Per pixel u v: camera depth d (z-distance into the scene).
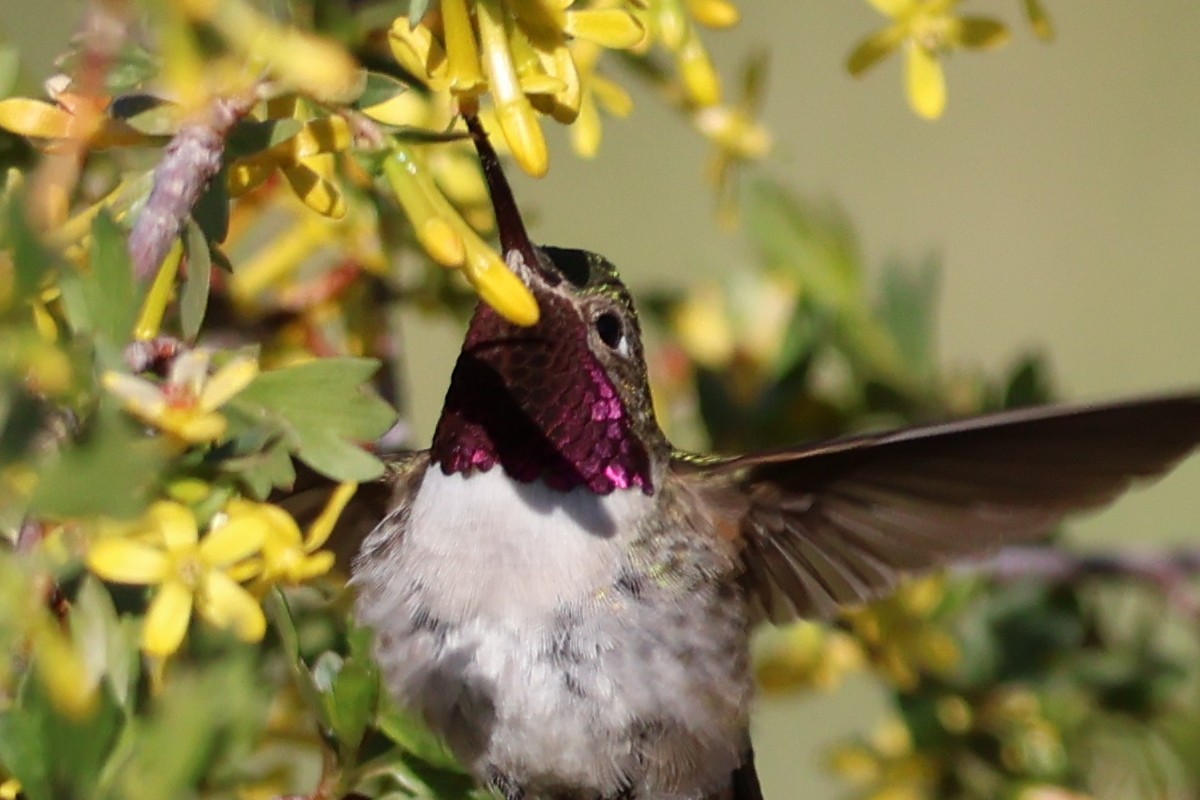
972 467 1.25
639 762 1.25
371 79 1.20
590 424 1.25
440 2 1.20
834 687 1.28
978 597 1.28
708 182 1.26
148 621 1.19
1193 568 1.28
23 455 1.18
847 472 1.26
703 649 1.25
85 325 1.19
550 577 1.25
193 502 1.19
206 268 1.20
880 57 1.23
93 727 1.18
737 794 1.26
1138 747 1.28
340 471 1.19
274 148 1.20
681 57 1.22
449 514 1.25
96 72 1.19
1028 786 1.27
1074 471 1.25
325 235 1.24
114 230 1.19
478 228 1.24
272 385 1.20
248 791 1.21
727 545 1.26
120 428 1.18
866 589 1.26
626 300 1.26
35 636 1.18
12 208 1.18
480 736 1.24
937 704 1.28
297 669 1.21
